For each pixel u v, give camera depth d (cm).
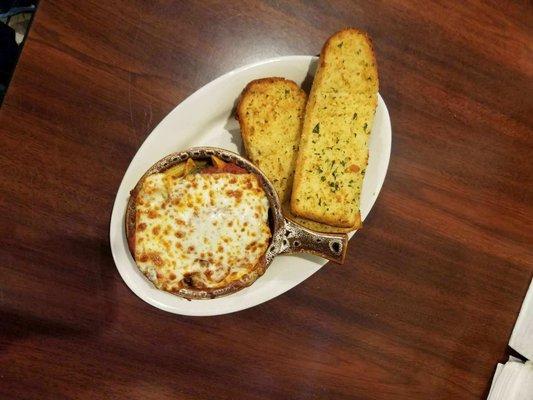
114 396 47
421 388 53
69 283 46
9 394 45
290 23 47
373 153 47
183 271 41
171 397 48
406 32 49
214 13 46
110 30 44
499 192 53
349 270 50
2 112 43
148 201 41
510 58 52
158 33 45
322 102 45
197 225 41
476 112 52
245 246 42
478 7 50
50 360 46
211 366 49
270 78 45
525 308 54
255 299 46
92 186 45
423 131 51
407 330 52
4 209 44
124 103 45
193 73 46
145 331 47
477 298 53
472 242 53
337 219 45
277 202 42
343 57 45
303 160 44
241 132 46
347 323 51
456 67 51
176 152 43
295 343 50
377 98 46
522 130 53
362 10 48
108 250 46
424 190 51
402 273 51
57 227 45
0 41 54
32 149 44
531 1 51
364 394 52
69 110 44
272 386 50
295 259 47
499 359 54
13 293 45
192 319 48
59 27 43
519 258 54
